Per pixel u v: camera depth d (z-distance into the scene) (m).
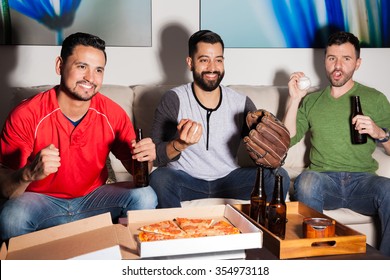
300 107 2.49
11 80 2.76
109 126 1.94
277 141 1.68
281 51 3.04
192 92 2.26
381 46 3.12
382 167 2.34
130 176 2.46
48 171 1.54
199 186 2.20
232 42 2.97
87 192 1.94
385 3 3.10
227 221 1.60
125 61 2.88
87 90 1.78
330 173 2.30
